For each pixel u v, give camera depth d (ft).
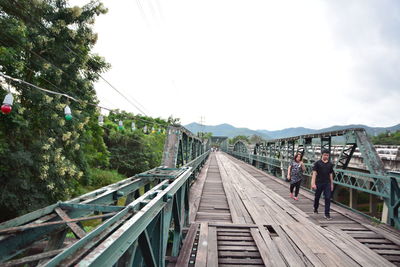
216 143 309.42
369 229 14.08
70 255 3.69
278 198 22.54
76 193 29.63
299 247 11.12
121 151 61.05
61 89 23.09
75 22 24.44
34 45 19.99
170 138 20.77
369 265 9.56
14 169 18.66
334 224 15.11
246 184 31.07
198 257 9.84
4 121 17.11
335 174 21.26
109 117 61.62
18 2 18.54
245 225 14.15
